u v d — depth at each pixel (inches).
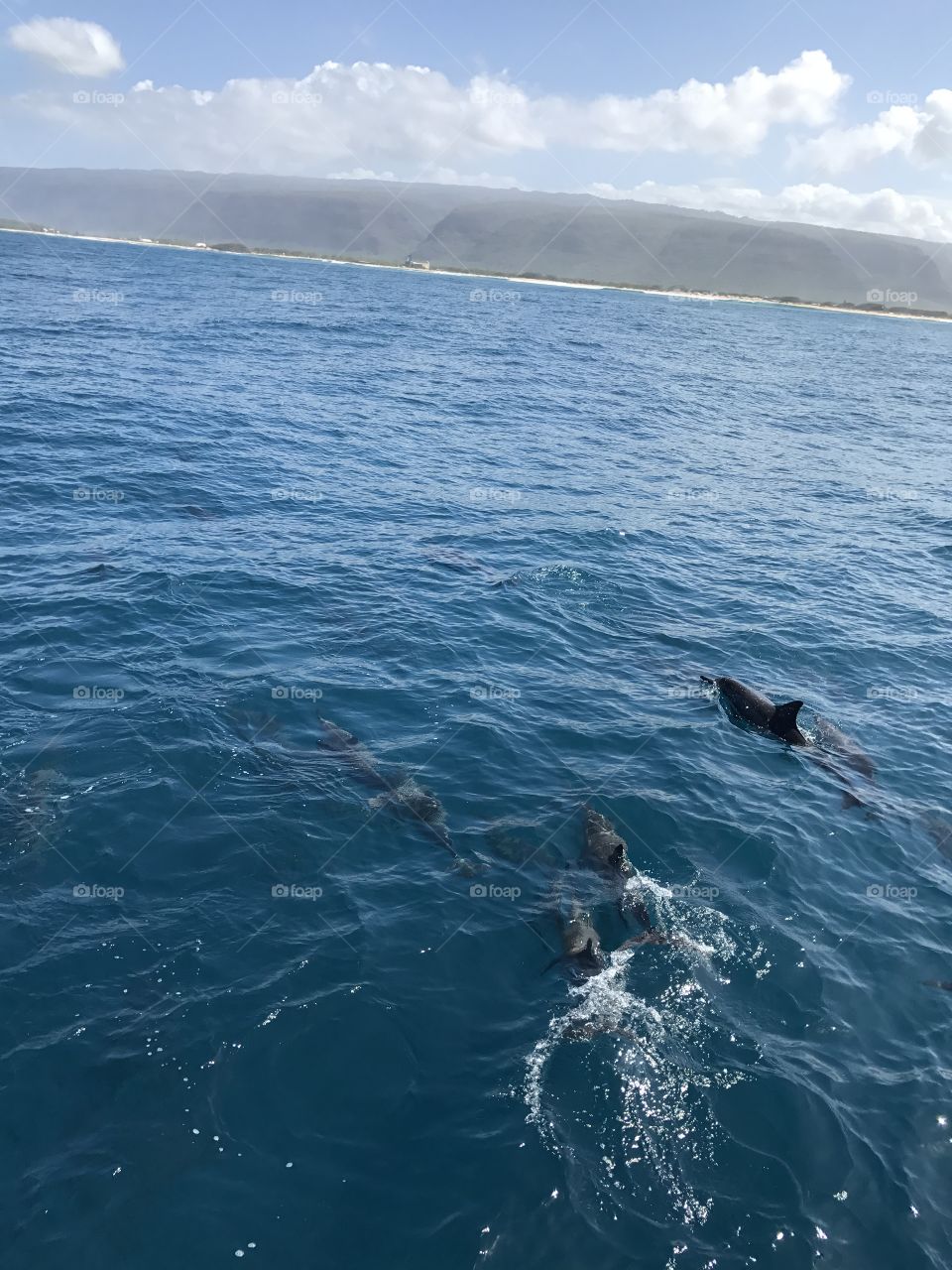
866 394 2455.7
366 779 502.3
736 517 1106.1
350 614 712.4
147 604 686.5
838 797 538.6
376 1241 265.9
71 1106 299.4
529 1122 307.9
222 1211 270.5
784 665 714.8
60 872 408.5
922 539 1085.1
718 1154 303.3
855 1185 296.7
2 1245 255.0
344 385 1686.8
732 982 383.2
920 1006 382.0
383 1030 341.7
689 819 499.2
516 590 797.9
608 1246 269.7
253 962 369.1
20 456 1003.3
